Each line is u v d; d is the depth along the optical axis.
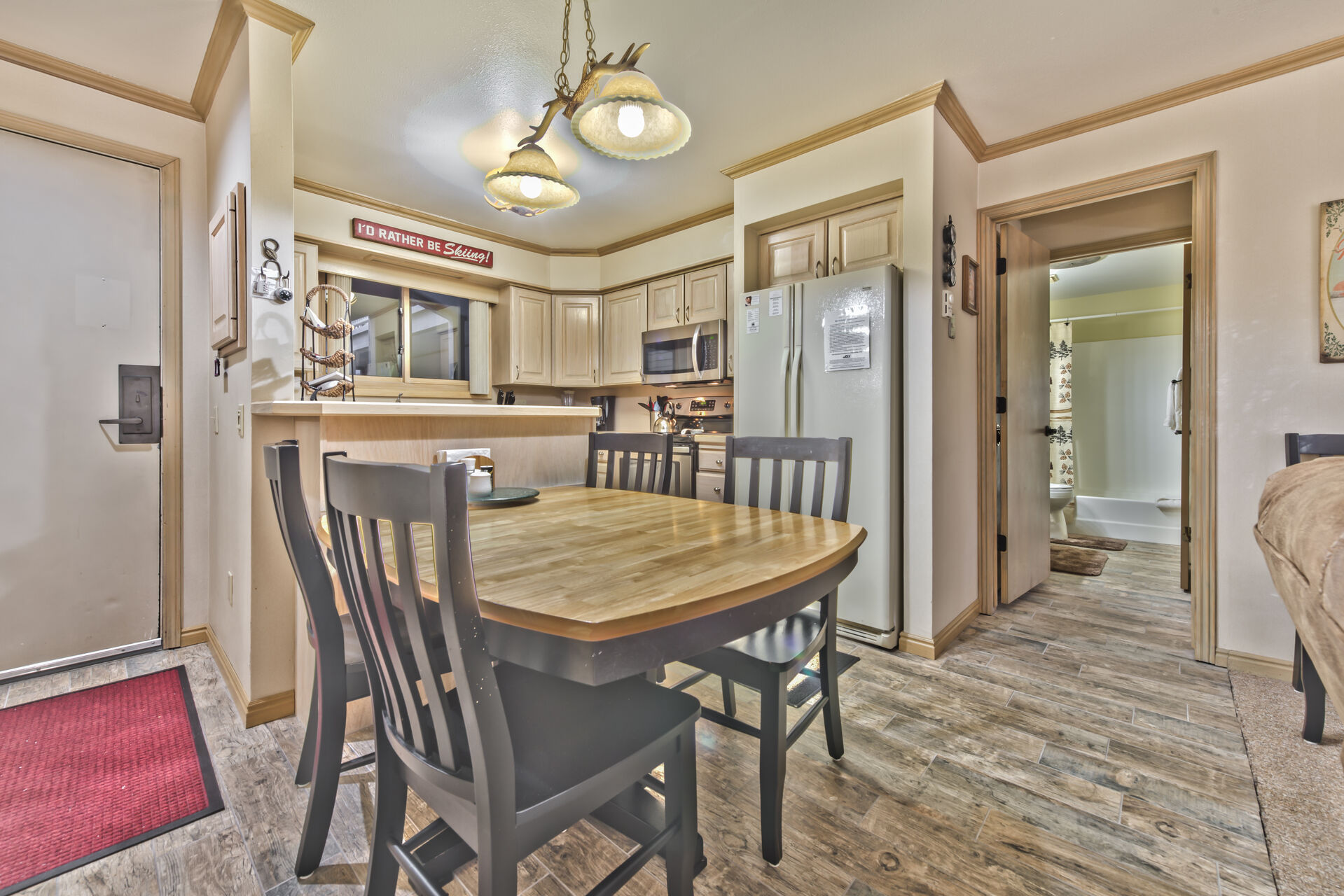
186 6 1.81
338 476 0.78
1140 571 3.63
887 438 2.34
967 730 1.75
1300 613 0.49
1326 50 2.00
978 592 2.85
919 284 2.37
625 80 1.43
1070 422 5.27
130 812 1.37
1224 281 2.21
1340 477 0.55
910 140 2.38
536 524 1.33
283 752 1.63
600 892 0.82
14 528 2.09
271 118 1.85
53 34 1.93
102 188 2.23
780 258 2.98
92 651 2.23
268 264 1.83
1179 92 2.28
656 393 4.48
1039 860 1.23
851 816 1.37
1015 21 1.91
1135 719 1.81
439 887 0.85
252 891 1.14
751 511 1.54
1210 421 2.24
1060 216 2.94
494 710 0.68
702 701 1.96
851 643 2.46
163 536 2.34
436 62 2.14
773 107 2.44
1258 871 1.19
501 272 4.09
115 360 2.26
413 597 0.71
